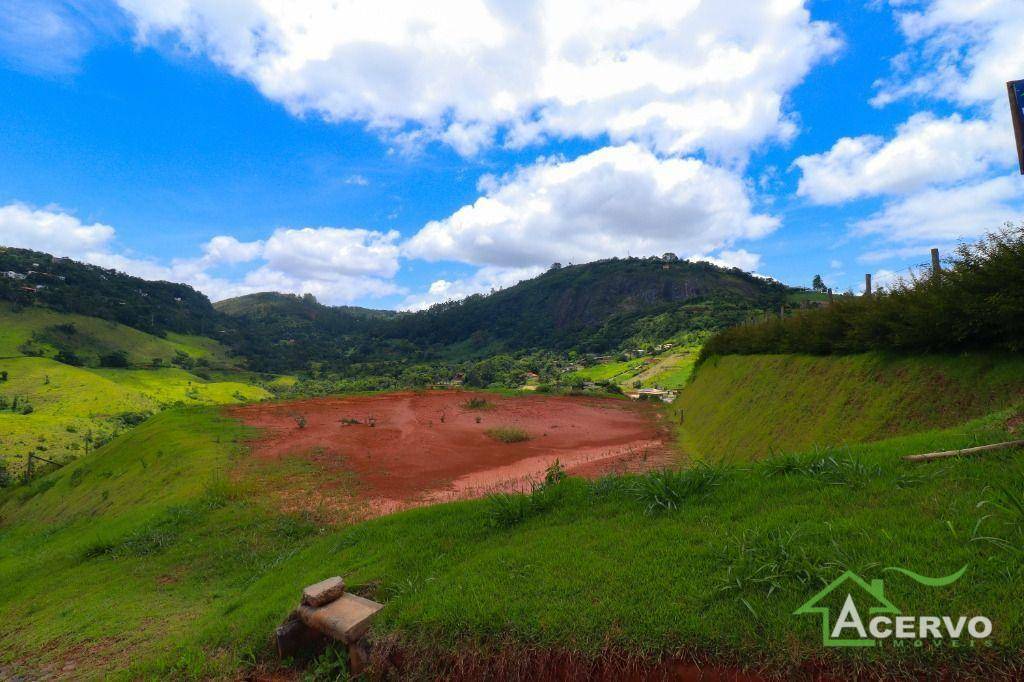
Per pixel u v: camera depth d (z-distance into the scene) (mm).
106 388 69312
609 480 6160
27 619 6945
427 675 3318
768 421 13164
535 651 3139
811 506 4246
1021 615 2510
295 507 11281
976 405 6980
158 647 4906
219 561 8516
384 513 11008
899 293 9422
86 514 15633
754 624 2895
